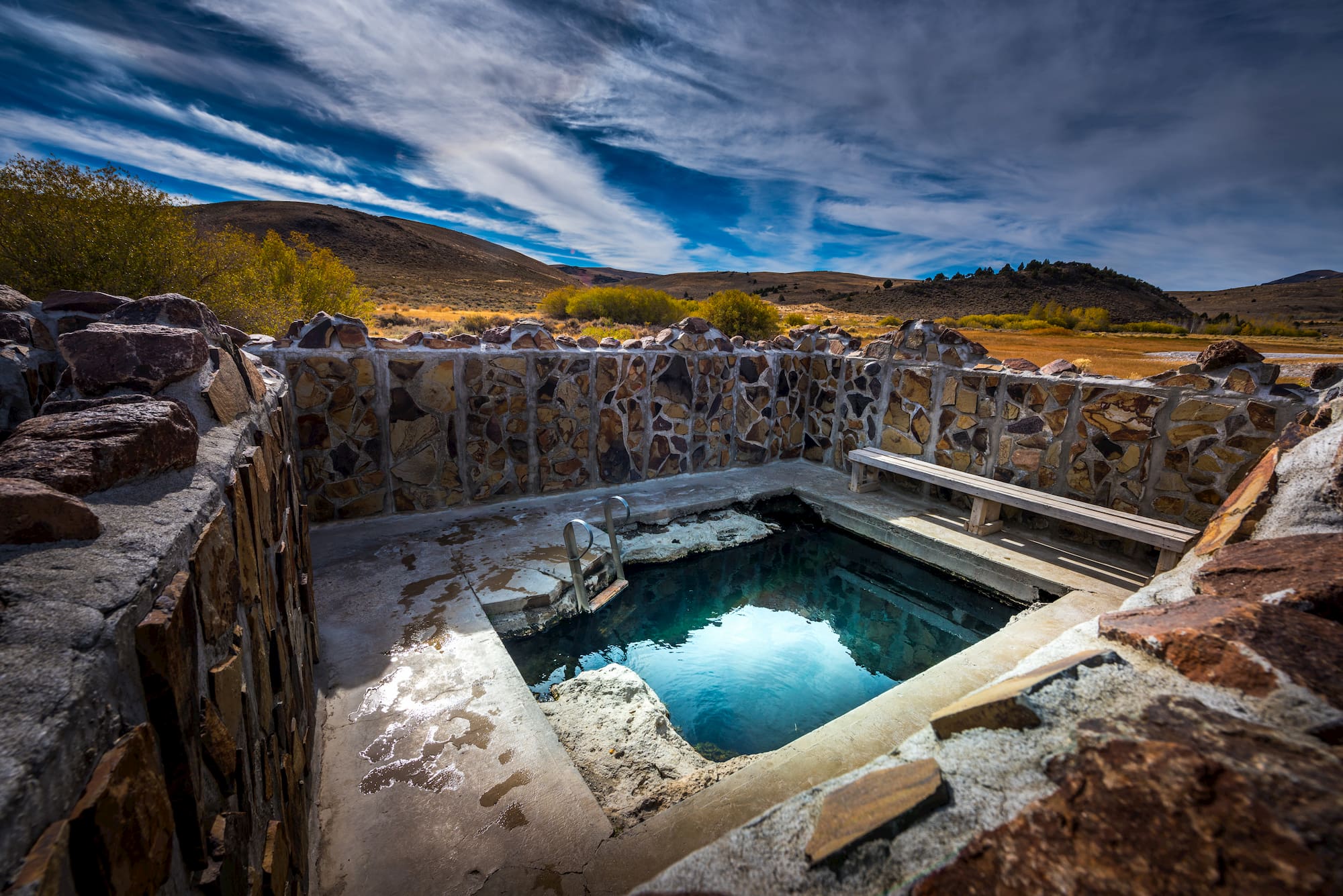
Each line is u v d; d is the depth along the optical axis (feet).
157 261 25.35
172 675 2.43
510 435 17.94
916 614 14.20
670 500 18.78
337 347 15.26
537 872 6.36
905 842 2.37
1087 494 15.70
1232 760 2.34
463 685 9.46
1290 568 4.12
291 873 4.67
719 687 11.12
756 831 2.64
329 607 11.75
